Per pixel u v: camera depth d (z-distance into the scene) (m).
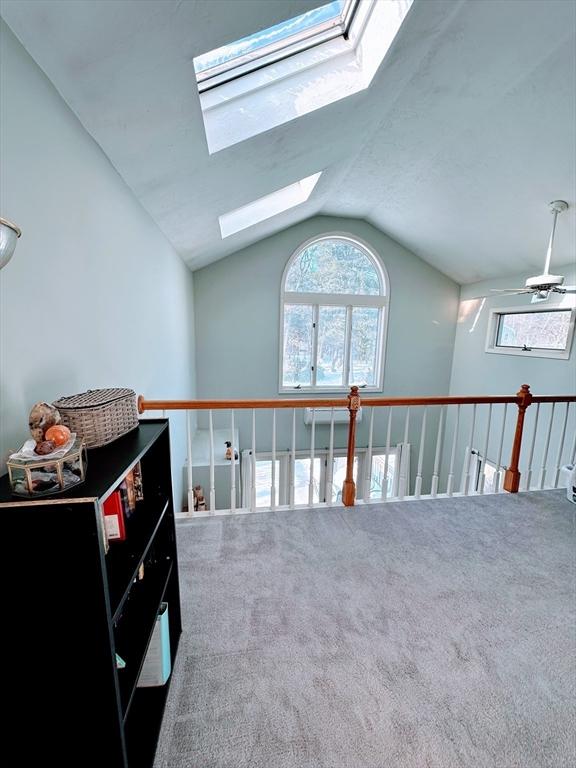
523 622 1.57
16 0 0.84
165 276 2.94
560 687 1.29
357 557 2.01
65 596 0.76
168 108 1.43
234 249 4.70
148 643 1.06
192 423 4.62
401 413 5.85
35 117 1.06
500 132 2.59
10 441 0.97
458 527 2.34
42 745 0.82
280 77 1.86
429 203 3.95
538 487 2.99
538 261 4.04
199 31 1.14
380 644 1.44
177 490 3.36
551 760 1.06
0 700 0.79
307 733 1.12
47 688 0.79
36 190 1.08
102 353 1.60
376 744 1.10
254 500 2.48
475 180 3.22
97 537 0.74
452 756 1.07
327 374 5.60
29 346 1.06
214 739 1.10
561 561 2.01
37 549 0.74
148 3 0.95
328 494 2.62
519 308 4.56
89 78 1.15
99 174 1.54
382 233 5.31
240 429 5.37
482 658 1.39
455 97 2.31
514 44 1.84
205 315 4.99
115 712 0.81
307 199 3.79
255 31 1.31
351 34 1.85
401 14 1.55
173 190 2.19
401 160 3.26
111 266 1.69
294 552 2.04
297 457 5.60
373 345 5.71
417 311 5.66
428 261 5.48
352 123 2.36
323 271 5.30
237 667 1.34
